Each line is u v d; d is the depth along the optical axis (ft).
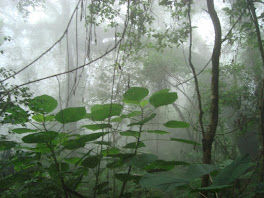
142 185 5.26
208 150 9.59
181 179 5.38
